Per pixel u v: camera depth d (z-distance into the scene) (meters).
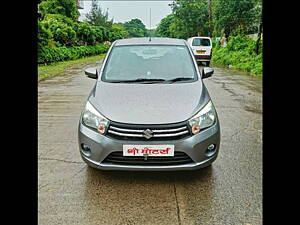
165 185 3.41
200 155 3.30
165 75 4.25
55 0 30.80
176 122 3.24
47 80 12.27
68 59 23.03
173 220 2.79
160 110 3.37
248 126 5.72
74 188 3.34
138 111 3.35
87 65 19.23
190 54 4.64
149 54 4.57
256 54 18.25
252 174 3.65
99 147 3.28
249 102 8.02
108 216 2.85
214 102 8.02
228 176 3.61
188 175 3.62
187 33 42.44
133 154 3.21
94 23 47.22
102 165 3.29
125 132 3.22
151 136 3.19
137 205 3.03
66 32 23.92
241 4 22.64
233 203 3.05
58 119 6.25
